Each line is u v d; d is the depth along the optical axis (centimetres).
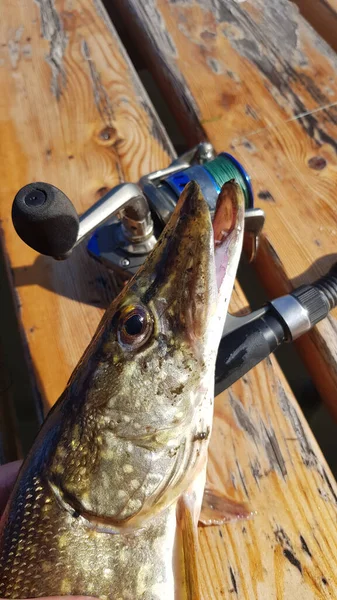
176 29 52
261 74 48
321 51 49
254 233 33
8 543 23
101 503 24
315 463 30
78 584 23
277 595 27
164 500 25
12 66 51
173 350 25
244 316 30
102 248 34
